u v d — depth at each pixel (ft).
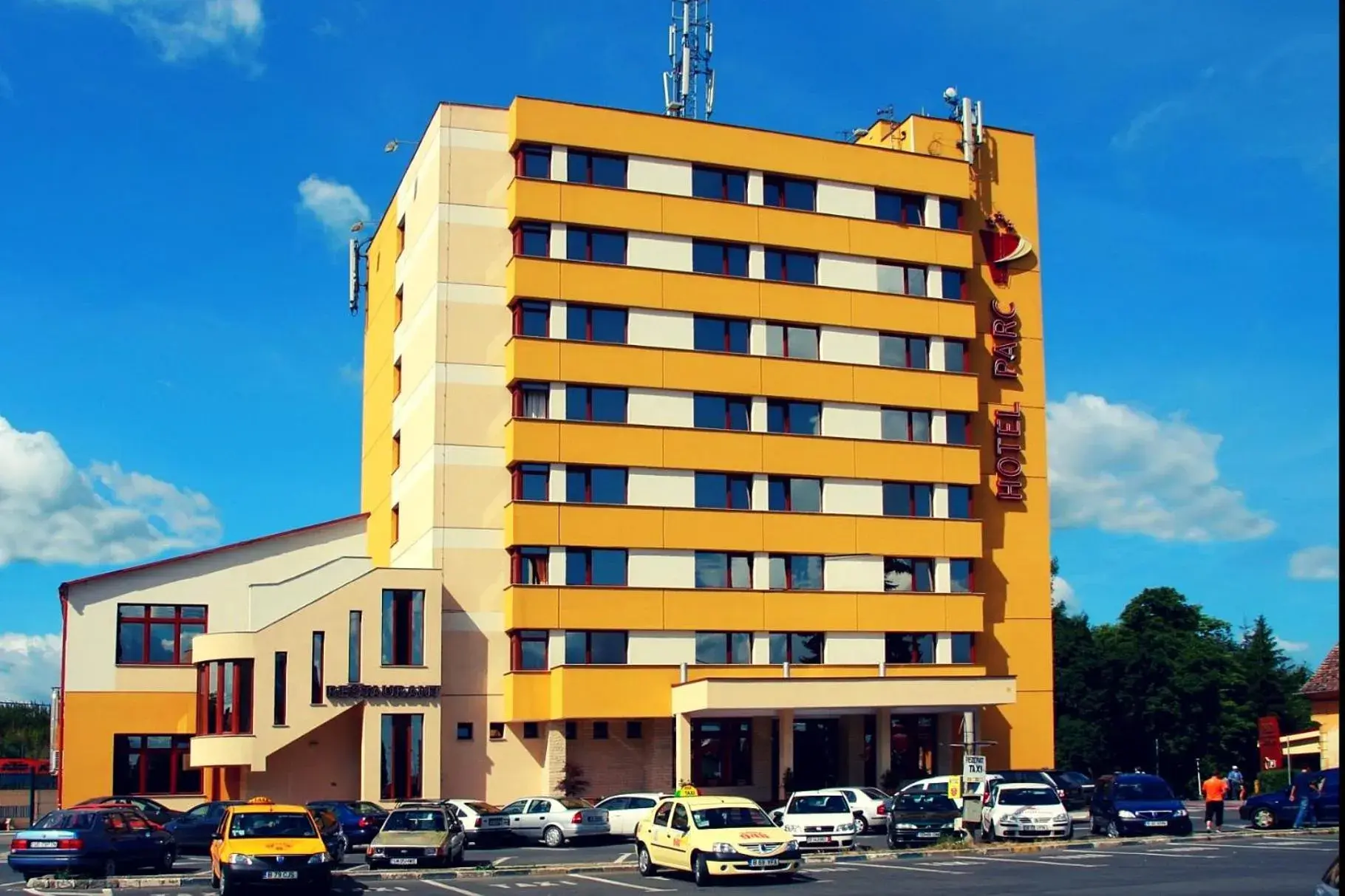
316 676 180.34
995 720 209.56
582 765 189.47
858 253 207.82
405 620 184.14
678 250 198.49
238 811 113.29
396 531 214.69
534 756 189.26
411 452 203.92
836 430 203.41
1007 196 222.07
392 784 180.24
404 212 216.54
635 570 191.11
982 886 103.24
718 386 197.47
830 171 208.54
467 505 190.39
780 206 206.18
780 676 195.62
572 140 195.72
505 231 197.16
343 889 113.09
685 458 194.59
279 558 208.85
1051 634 214.69
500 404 193.57
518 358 189.06
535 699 186.19
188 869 135.44
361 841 155.84
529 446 188.14
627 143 198.29
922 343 211.20
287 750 184.14
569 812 159.53
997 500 214.69
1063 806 143.54
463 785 185.57
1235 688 304.50
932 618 204.33
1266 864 115.14
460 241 195.21
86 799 188.44
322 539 213.05
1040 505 217.15
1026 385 218.79
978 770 144.36
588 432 190.80
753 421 199.31
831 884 107.65
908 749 201.87
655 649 190.49
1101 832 151.02
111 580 196.65
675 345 196.65
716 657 193.98
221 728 179.32
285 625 180.55
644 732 193.26
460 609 188.34
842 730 200.85
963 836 141.18
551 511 187.93
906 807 146.30
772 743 196.65
